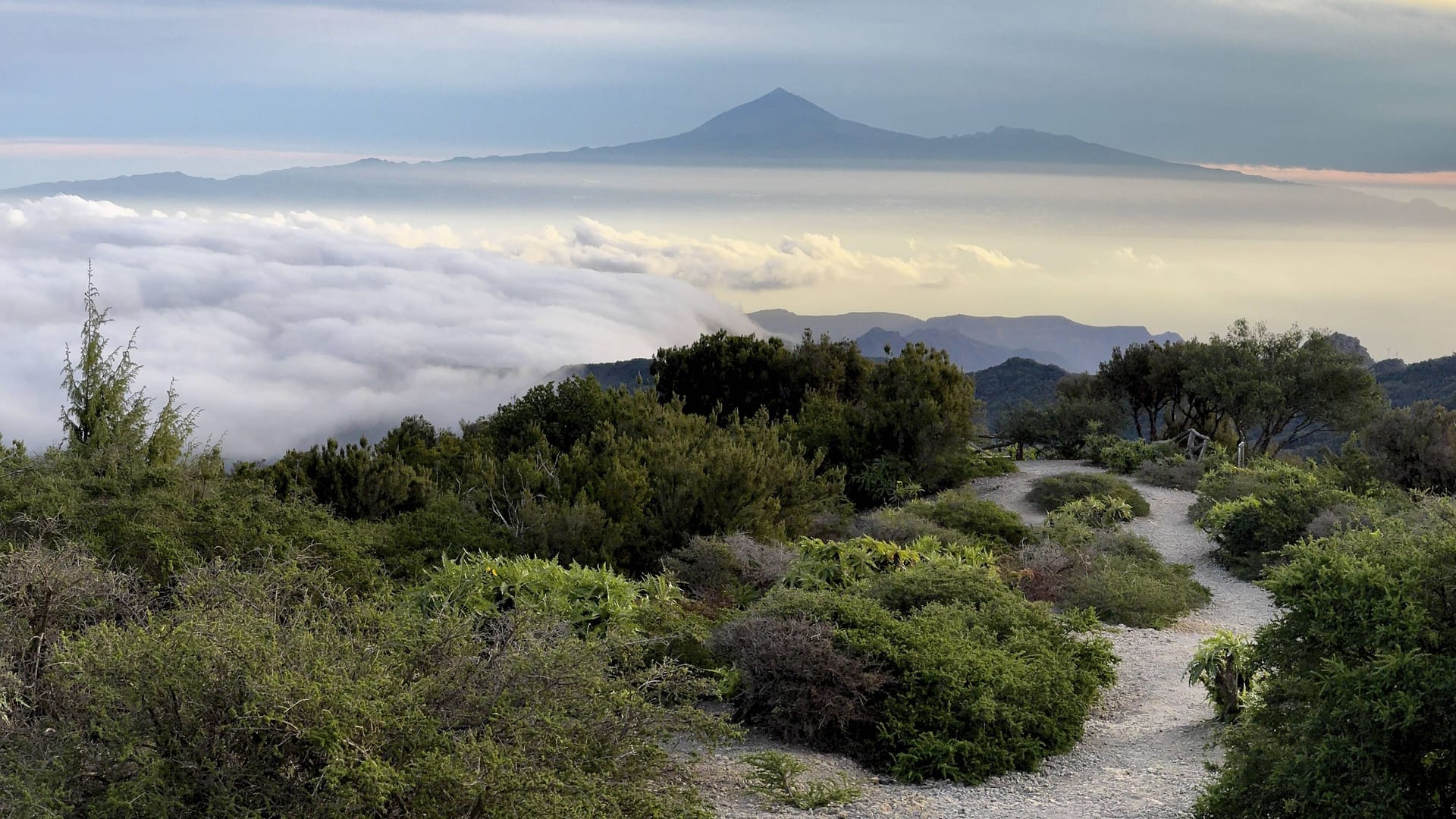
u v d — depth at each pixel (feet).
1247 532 48.83
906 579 29.43
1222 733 20.33
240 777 11.48
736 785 18.51
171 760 11.34
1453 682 12.34
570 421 56.18
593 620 24.02
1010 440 95.96
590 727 14.28
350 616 14.71
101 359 36.83
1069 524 52.19
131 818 11.10
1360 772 12.84
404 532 33.53
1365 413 85.20
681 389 85.92
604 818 13.41
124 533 24.59
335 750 11.19
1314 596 14.19
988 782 19.34
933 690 21.09
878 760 20.57
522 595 23.79
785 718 21.42
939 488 67.92
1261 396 84.53
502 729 13.26
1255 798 13.99
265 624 13.30
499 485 42.29
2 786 11.48
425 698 13.24
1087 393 100.01
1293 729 13.98
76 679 12.53
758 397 84.43
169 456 37.24
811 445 67.97
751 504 42.04
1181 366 94.02
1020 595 30.37
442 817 11.91
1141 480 72.13
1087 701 23.99
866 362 87.97
